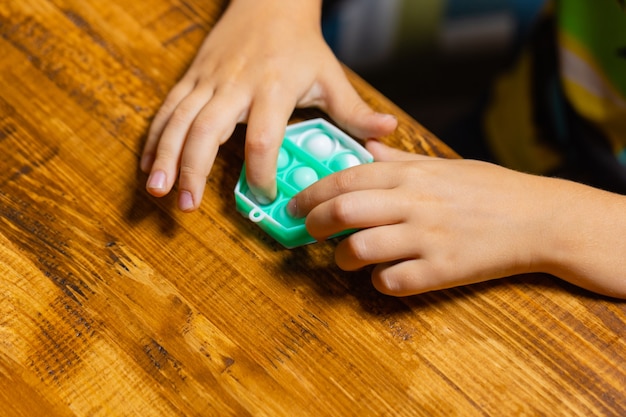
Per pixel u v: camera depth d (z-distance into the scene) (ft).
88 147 1.40
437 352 1.29
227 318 1.30
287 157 1.39
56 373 1.27
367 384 1.27
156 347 1.28
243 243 1.35
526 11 2.25
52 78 1.44
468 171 1.35
